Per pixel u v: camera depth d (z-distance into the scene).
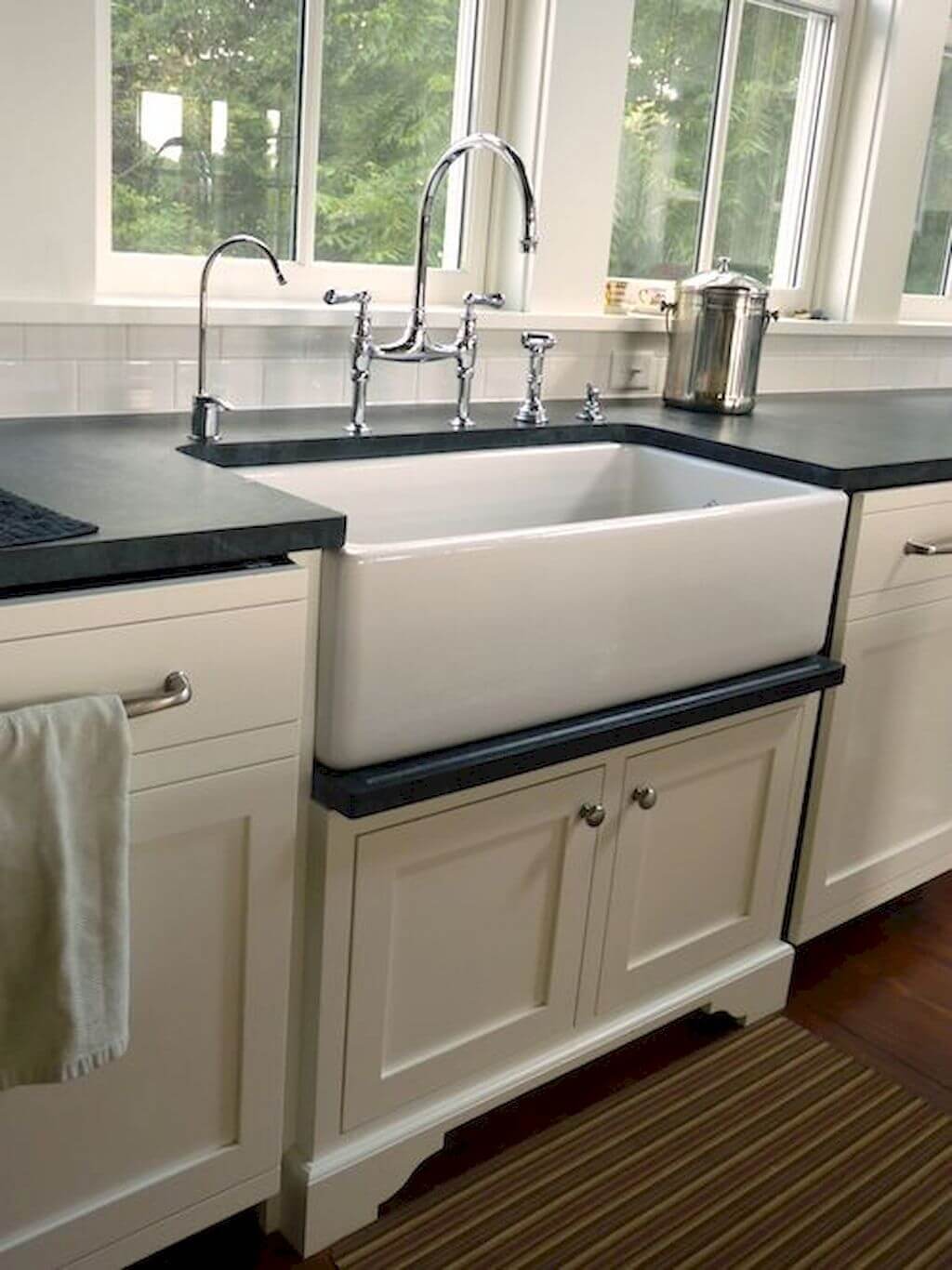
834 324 2.87
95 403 1.85
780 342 2.80
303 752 1.37
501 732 1.51
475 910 1.58
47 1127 1.27
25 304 1.74
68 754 1.11
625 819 1.71
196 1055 1.36
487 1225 1.61
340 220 2.21
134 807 1.22
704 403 2.38
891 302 3.03
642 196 2.61
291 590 1.27
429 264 2.35
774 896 2.02
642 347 2.53
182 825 1.26
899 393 3.03
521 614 1.47
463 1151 1.74
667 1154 1.76
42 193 1.74
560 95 2.27
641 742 1.69
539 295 2.36
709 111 2.67
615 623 1.59
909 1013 2.12
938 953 2.30
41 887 1.11
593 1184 1.69
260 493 1.38
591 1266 1.56
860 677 2.02
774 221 2.91
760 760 1.89
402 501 1.92
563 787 1.61
